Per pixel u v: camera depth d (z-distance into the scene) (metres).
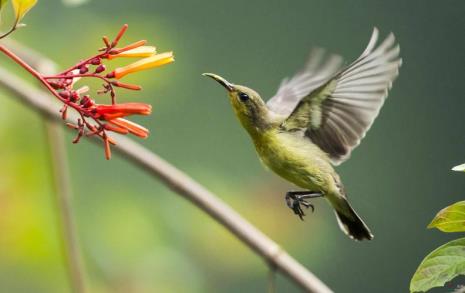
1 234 10.23
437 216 5.30
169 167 7.98
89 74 5.13
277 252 7.46
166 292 11.05
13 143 10.47
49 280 10.40
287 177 7.78
